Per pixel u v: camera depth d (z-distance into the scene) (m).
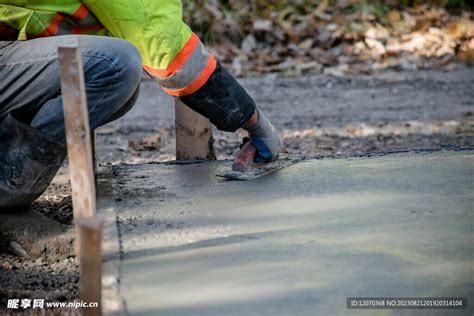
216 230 6.54
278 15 21.88
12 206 7.30
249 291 5.43
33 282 6.96
